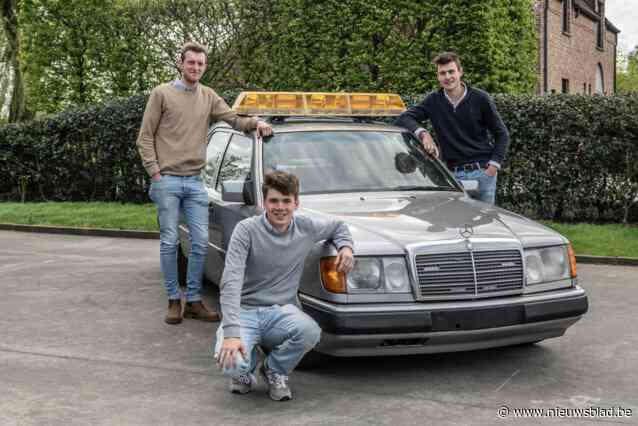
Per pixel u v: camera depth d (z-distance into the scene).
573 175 12.84
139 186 16.53
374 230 5.04
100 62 18.05
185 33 16.95
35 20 18.45
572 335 6.26
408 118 7.25
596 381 5.08
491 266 4.95
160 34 17.33
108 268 9.50
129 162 16.48
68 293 7.95
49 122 17.42
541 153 12.93
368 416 4.41
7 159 17.88
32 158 17.91
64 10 18.08
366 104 6.90
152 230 12.82
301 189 5.99
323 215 5.35
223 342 4.32
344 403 4.63
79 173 17.34
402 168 6.42
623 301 7.59
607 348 5.87
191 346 5.93
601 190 12.73
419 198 5.95
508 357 5.61
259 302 4.63
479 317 4.82
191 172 6.60
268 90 16.48
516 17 16.67
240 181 5.99
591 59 28.97
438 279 4.84
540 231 5.30
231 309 4.36
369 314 4.68
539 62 21.95
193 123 6.60
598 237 11.00
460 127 7.14
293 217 4.61
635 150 12.33
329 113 6.78
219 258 6.62
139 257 10.43
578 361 5.52
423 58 15.06
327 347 4.84
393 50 15.21
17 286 8.34
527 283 5.07
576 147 12.70
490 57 14.58
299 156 6.26
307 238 4.62
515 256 5.03
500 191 13.37
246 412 4.49
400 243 4.87
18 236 12.98
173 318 6.62
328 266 4.82
